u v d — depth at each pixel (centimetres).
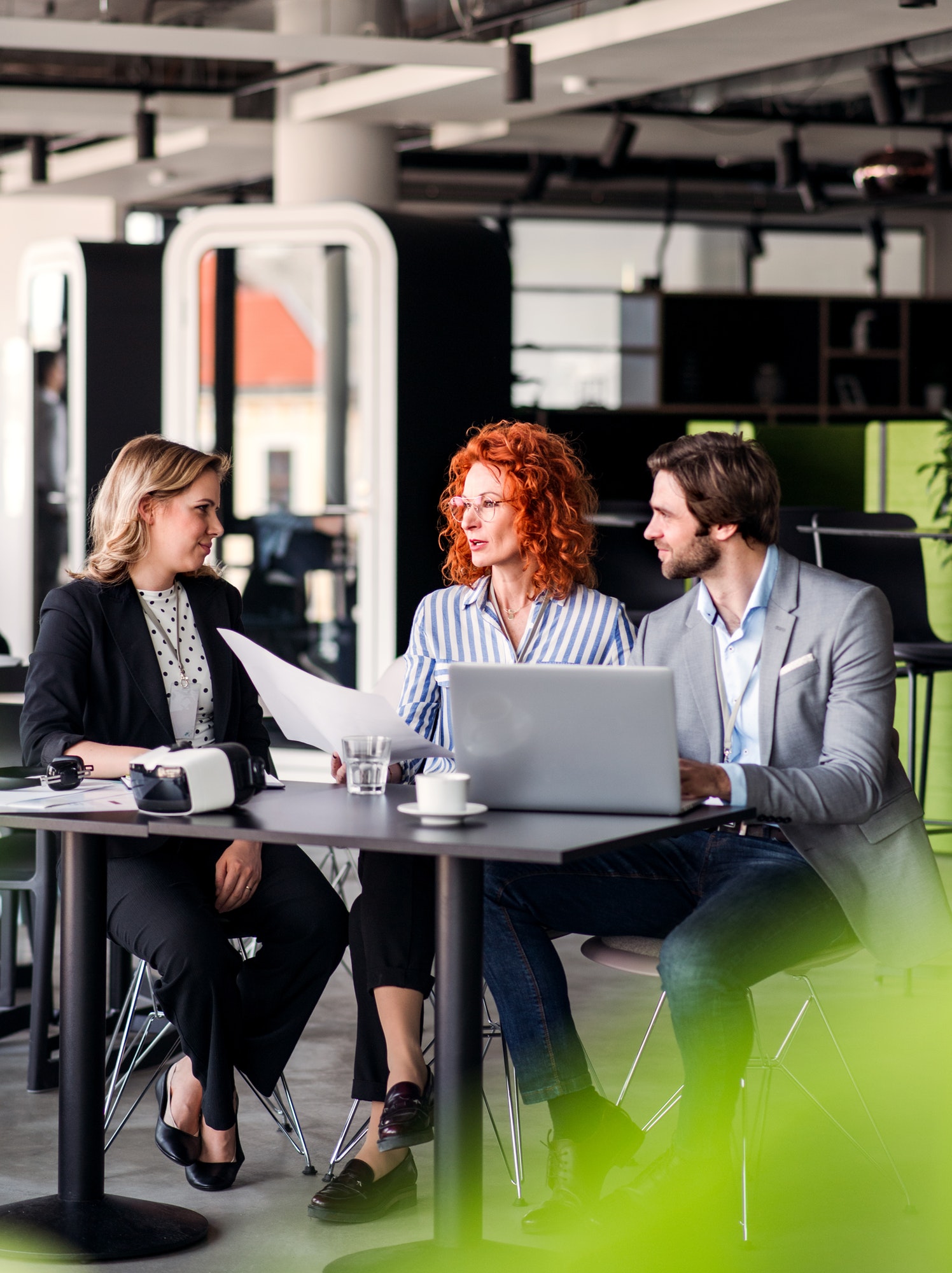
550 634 402
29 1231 348
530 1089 346
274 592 948
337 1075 478
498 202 1590
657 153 1398
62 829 319
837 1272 337
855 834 356
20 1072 481
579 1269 330
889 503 837
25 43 736
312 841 296
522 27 930
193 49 758
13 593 1373
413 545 921
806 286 1727
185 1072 389
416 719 413
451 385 938
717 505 363
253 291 940
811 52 890
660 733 314
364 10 995
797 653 365
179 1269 340
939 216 1714
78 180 1360
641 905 369
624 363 1497
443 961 310
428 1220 370
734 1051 330
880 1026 524
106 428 1051
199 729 412
